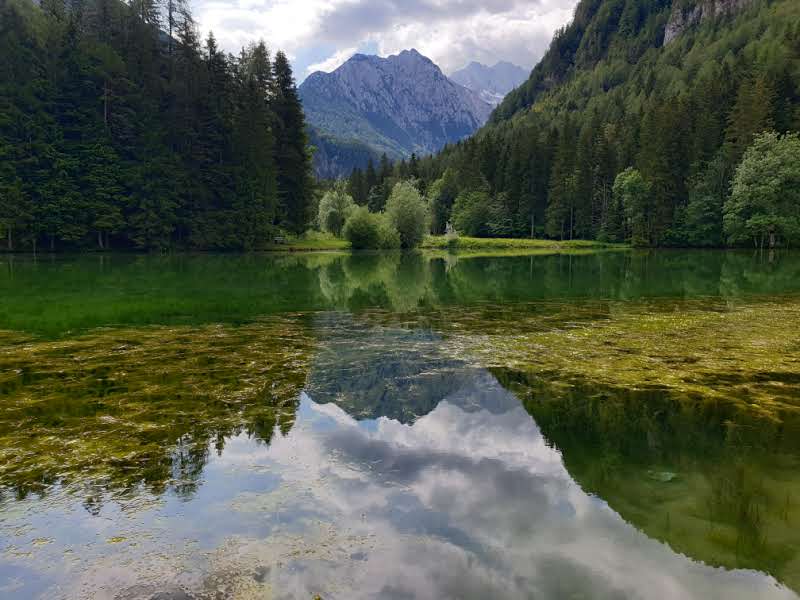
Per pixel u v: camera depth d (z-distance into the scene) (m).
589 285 20.88
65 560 3.12
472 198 85.25
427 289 19.30
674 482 4.09
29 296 15.52
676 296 16.98
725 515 3.58
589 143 75.19
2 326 10.86
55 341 9.49
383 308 14.17
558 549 3.17
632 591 2.76
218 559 3.12
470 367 7.77
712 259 39.84
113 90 45.00
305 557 3.13
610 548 3.17
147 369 7.55
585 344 9.42
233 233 48.22
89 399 6.14
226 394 6.38
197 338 9.88
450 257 45.72
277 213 52.69
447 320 12.20
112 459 4.53
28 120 40.66
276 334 10.34
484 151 93.38
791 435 5.08
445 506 3.74
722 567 2.98
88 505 3.77
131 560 3.12
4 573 3.00
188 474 4.25
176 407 5.89
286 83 56.69
